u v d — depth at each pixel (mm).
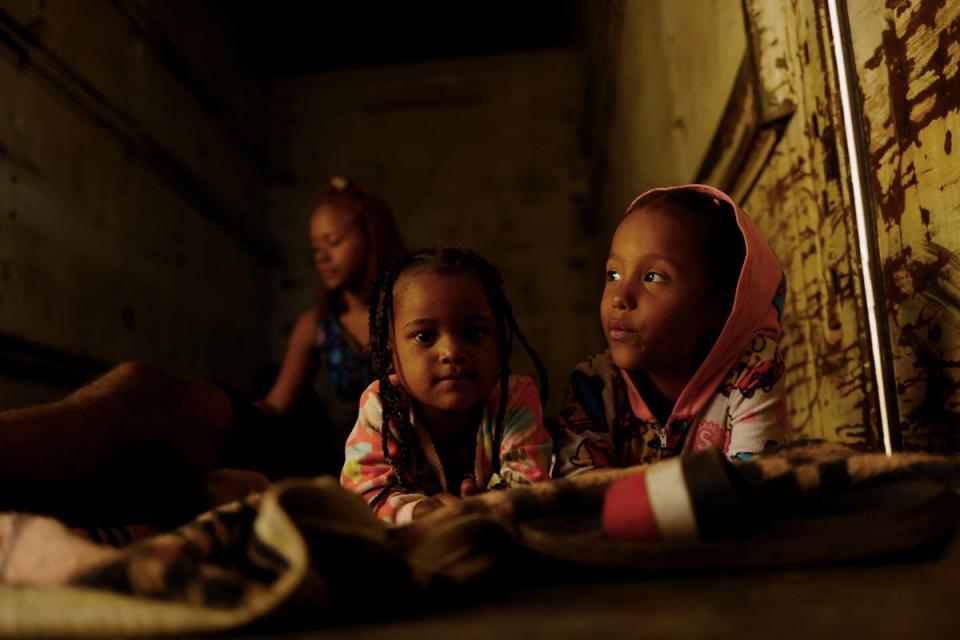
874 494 704
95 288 2818
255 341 4527
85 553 606
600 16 3619
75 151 2744
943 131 970
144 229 3244
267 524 579
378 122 5062
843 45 1226
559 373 4656
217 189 4109
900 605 509
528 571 704
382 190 4988
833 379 1367
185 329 3602
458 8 4578
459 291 1115
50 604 559
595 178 4605
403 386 1197
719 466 656
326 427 2535
